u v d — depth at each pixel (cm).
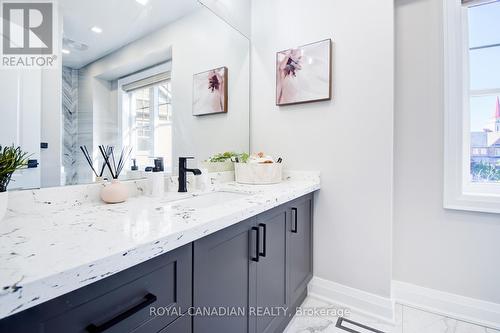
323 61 162
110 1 107
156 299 60
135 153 120
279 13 184
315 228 171
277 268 123
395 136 163
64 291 41
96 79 103
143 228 65
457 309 147
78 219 75
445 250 151
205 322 76
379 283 149
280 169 167
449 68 146
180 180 130
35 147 85
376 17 147
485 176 149
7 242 55
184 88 147
